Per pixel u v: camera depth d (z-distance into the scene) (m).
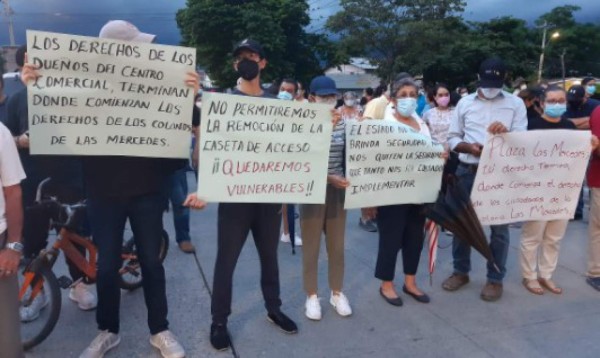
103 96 2.74
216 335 3.23
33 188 3.69
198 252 5.12
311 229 3.58
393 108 3.87
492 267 4.00
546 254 4.19
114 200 2.92
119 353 3.14
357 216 6.74
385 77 35.03
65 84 2.67
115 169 2.87
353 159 3.50
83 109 2.72
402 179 3.66
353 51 36.03
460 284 4.22
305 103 3.11
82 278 3.57
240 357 3.13
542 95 4.15
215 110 2.95
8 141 2.23
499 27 41.53
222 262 3.22
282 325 3.44
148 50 2.75
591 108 6.24
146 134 2.85
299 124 3.14
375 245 5.45
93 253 3.57
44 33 2.58
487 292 4.00
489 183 3.81
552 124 4.10
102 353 3.06
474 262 4.88
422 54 34.06
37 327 3.22
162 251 4.54
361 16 34.25
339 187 3.49
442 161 3.72
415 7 34.91
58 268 4.55
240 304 3.88
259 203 3.26
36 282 3.17
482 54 34.12
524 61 37.78
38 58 2.60
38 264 3.15
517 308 3.87
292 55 36.75
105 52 2.68
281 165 3.14
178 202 5.02
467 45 34.09
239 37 31.59
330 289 4.11
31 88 2.61
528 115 5.50
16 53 3.80
